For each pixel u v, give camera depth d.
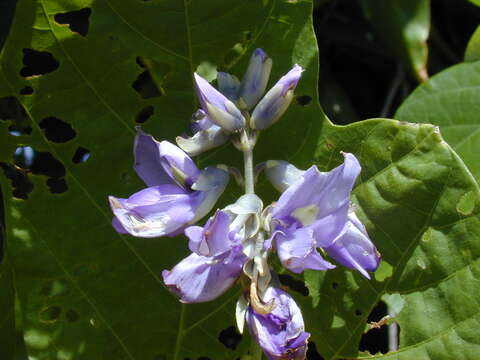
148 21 0.12
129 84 0.12
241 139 0.11
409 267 0.12
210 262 0.10
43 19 0.12
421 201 0.12
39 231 0.12
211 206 0.11
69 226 0.12
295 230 0.10
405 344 0.12
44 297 0.12
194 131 0.11
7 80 0.12
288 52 0.12
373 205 0.12
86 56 0.12
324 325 0.12
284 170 0.11
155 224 0.11
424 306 0.12
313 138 0.12
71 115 0.12
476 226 0.11
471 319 0.11
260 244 0.10
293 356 0.10
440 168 0.12
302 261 0.10
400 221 0.12
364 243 0.11
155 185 0.11
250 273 0.10
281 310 0.10
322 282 0.12
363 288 0.12
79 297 0.12
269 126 0.12
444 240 0.12
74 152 0.12
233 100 0.11
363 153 0.12
